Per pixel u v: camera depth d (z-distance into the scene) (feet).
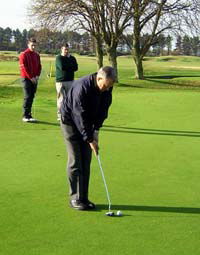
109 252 13.85
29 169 23.49
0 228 15.60
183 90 85.92
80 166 17.63
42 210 17.43
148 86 94.02
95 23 99.30
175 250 14.06
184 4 102.01
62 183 21.07
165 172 23.29
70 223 16.15
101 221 16.39
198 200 18.92
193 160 26.02
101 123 18.10
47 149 28.32
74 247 14.17
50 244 14.38
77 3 96.43
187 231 15.57
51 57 204.44
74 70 38.93
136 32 106.42
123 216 16.93
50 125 37.65
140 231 15.52
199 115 45.83
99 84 16.53
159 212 17.40
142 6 100.12
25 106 38.78
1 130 34.86
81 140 17.69
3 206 17.83
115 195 19.42
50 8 97.86
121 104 53.62
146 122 40.78
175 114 46.37
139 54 108.47
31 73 38.19
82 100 16.63
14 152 27.37
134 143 30.94
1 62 153.17
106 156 26.78
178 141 31.91
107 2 96.73
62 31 101.35
